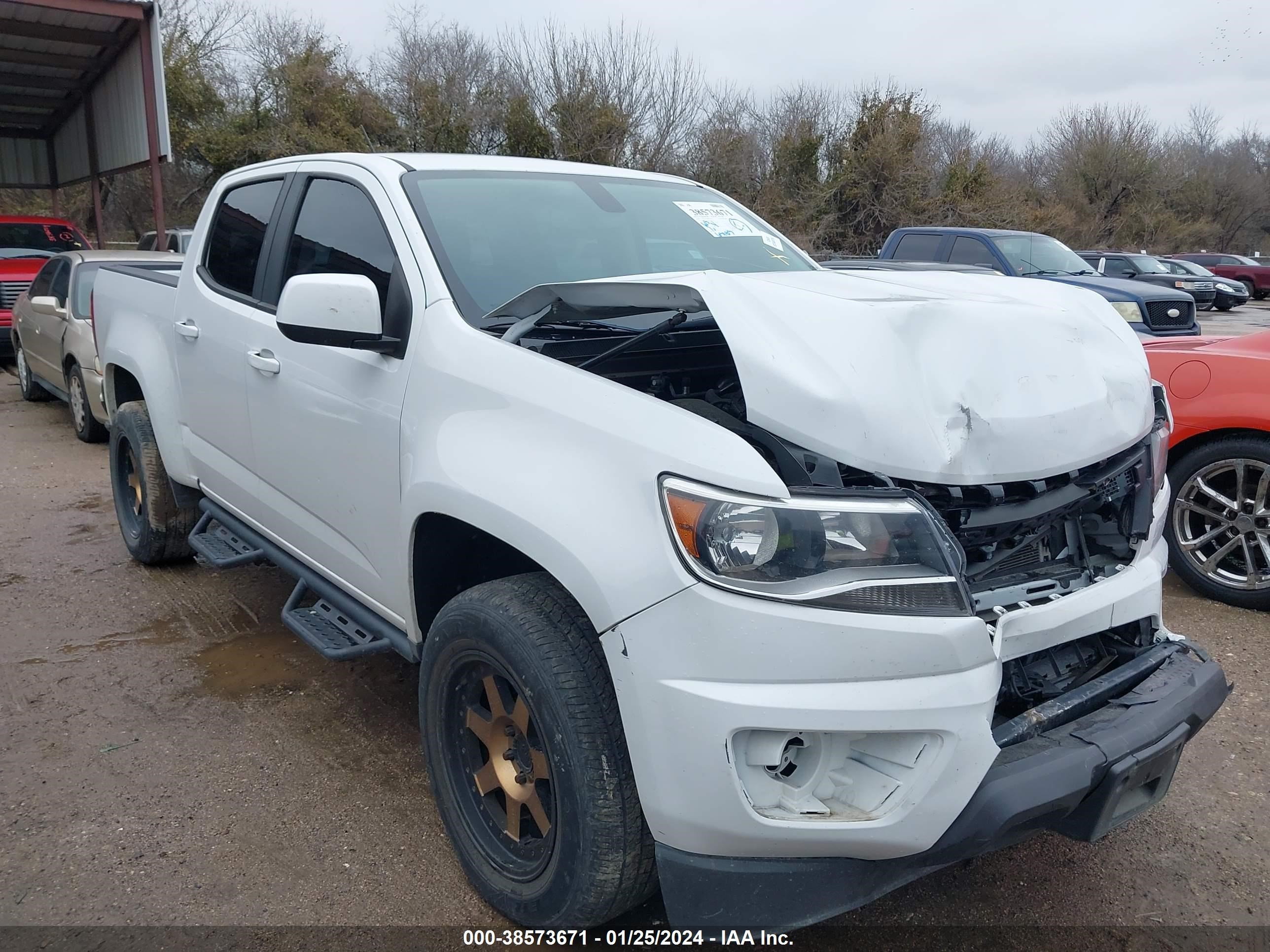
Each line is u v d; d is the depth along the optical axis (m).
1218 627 4.34
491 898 2.44
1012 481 2.12
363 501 2.84
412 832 2.86
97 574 5.01
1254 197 55.19
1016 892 2.62
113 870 2.64
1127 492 2.49
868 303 2.22
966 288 2.75
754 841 1.94
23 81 15.89
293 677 3.86
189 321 3.97
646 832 2.11
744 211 3.92
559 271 2.98
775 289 2.29
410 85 28.33
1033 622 2.16
